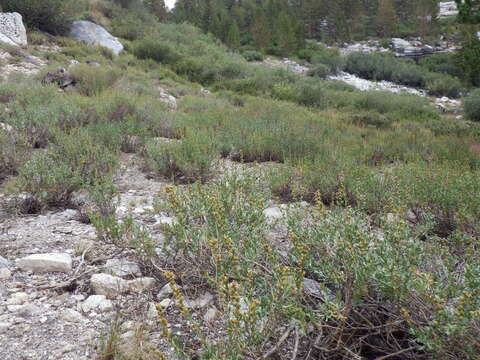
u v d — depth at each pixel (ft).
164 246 8.89
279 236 10.43
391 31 231.71
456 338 5.25
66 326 7.26
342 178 15.47
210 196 9.62
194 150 18.33
